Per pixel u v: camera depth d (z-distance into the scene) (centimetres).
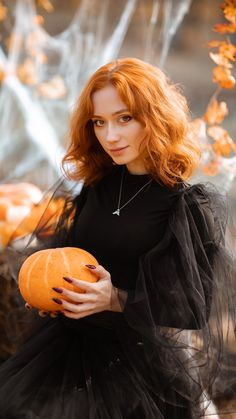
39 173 497
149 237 213
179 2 516
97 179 234
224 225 220
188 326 206
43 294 202
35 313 244
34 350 226
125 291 207
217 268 216
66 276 202
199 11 583
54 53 546
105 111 207
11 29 546
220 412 233
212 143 348
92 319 216
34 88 525
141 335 207
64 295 199
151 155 211
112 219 219
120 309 206
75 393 208
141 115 207
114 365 212
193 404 217
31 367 216
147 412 204
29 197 366
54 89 507
